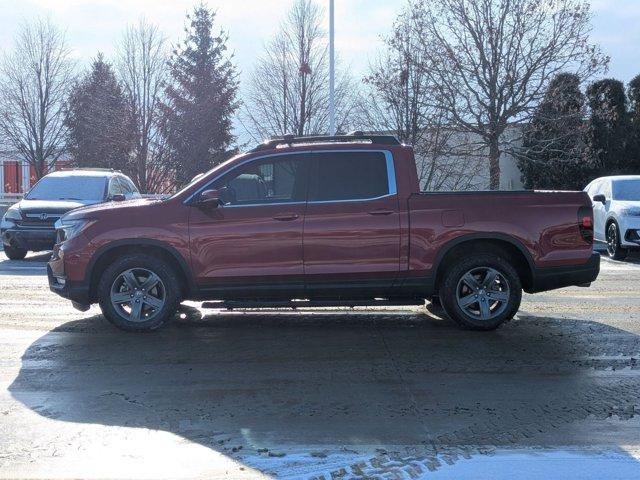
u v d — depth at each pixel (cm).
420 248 710
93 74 4069
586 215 730
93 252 711
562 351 663
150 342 696
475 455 417
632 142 3525
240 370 600
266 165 723
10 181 4494
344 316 836
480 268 725
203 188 717
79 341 700
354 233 705
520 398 525
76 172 1547
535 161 2486
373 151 723
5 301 925
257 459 412
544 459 411
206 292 712
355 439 444
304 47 3378
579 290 1048
